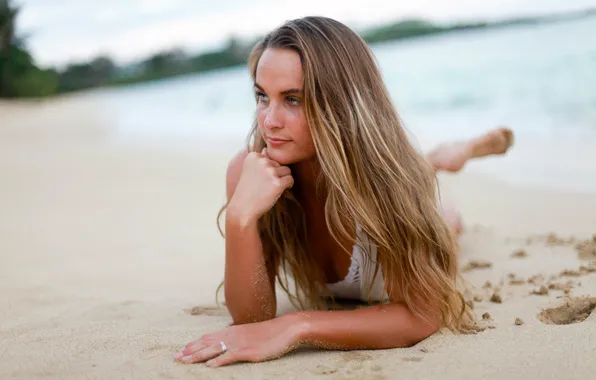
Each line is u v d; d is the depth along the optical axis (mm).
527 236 3615
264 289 2180
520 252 3195
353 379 1737
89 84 56938
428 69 16469
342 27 2121
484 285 2723
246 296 2146
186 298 2727
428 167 2254
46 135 13336
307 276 2455
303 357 1931
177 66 55406
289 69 1988
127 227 4438
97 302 2639
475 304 2459
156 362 1882
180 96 25906
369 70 2133
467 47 19828
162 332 2184
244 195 2111
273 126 2033
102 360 1902
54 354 1958
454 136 8305
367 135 2061
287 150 2072
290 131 2035
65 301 2650
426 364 1843
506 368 1784
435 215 2178
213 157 8297
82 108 25016
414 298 2074
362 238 2209
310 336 1938
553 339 1988
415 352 1959
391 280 2107
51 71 53375
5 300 2660
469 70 14898
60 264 3404
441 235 2162
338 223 2129
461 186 5473
